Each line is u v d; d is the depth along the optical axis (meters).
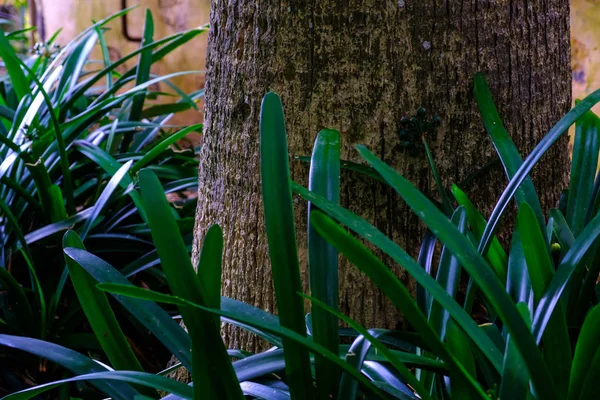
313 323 1.86
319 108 2.15
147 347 2.72
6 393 2.49
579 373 1.77
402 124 2.15
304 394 1.84
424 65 2.14
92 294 1.93
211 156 2.30
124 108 3.79
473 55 2.17
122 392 1.94
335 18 2.13
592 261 2.00
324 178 1.91
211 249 1.80
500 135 2.07
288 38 2.15
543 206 2.26
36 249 2.81
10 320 2.59
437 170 2.17
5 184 2.82
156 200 1.79
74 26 5.38
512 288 1.96
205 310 1.76
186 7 5.04
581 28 4.35
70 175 3.11
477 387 1.74
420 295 2.02
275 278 1.81
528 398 1.79
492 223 1.93
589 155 2.11
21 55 5.42
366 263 1.71
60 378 2.54
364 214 2.16
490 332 1.94
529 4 2.21
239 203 2.23
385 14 2.13
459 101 2.17
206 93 2.33
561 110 2.30
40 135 2.86
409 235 2.17
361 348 1.86
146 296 1.74
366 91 2.14
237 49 2.21
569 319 2.02
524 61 2.21
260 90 2.18
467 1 2.15
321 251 1.88
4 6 10.82
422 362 1.86
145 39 3.60
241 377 1.89
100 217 2.88
